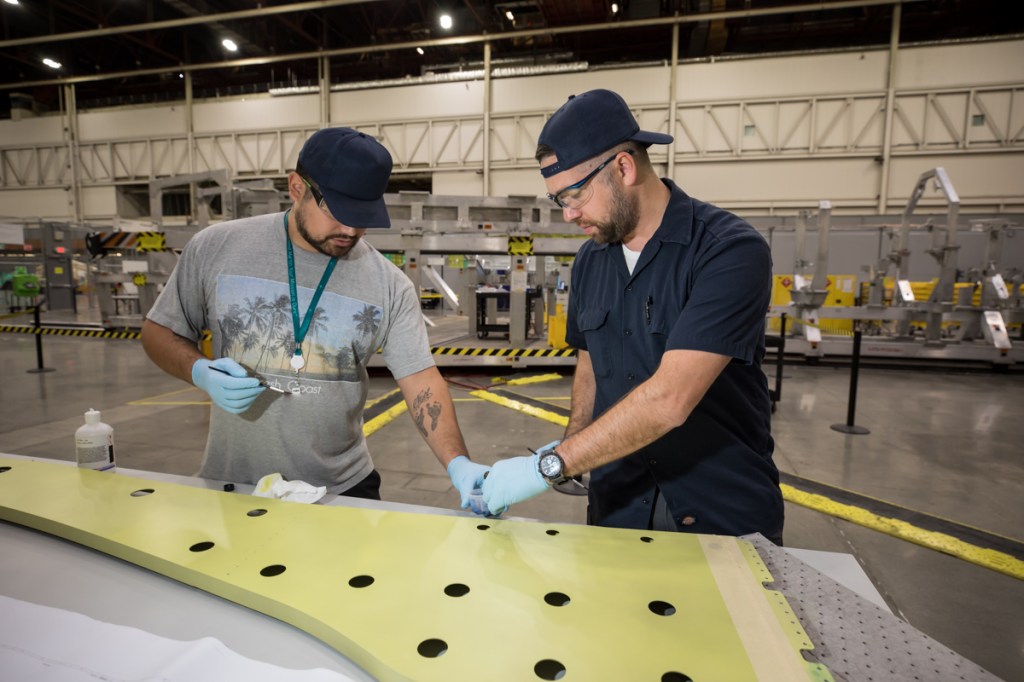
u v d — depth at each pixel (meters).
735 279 0.93
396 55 14.02
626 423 0.89
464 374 6.47
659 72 11.36
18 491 1.01
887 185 10.80
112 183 14.16
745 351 0.92
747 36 12.32
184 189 13.84
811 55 10.77
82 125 14.21
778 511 1.16
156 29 12.67
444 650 0.60
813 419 4.57
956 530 2.56
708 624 0.65
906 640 0.62
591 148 0.94
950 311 6.68
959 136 10.45
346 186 1.07
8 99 16.06
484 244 5.82
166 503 0.97
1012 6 11.18
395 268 1.41
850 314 6.89
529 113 12.02
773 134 11.14
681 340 0.91
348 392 1.35
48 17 13.04
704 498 1.11
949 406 5.05
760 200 11.39
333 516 0.94
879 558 2.34
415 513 0.97
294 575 0.74
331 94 12.95
